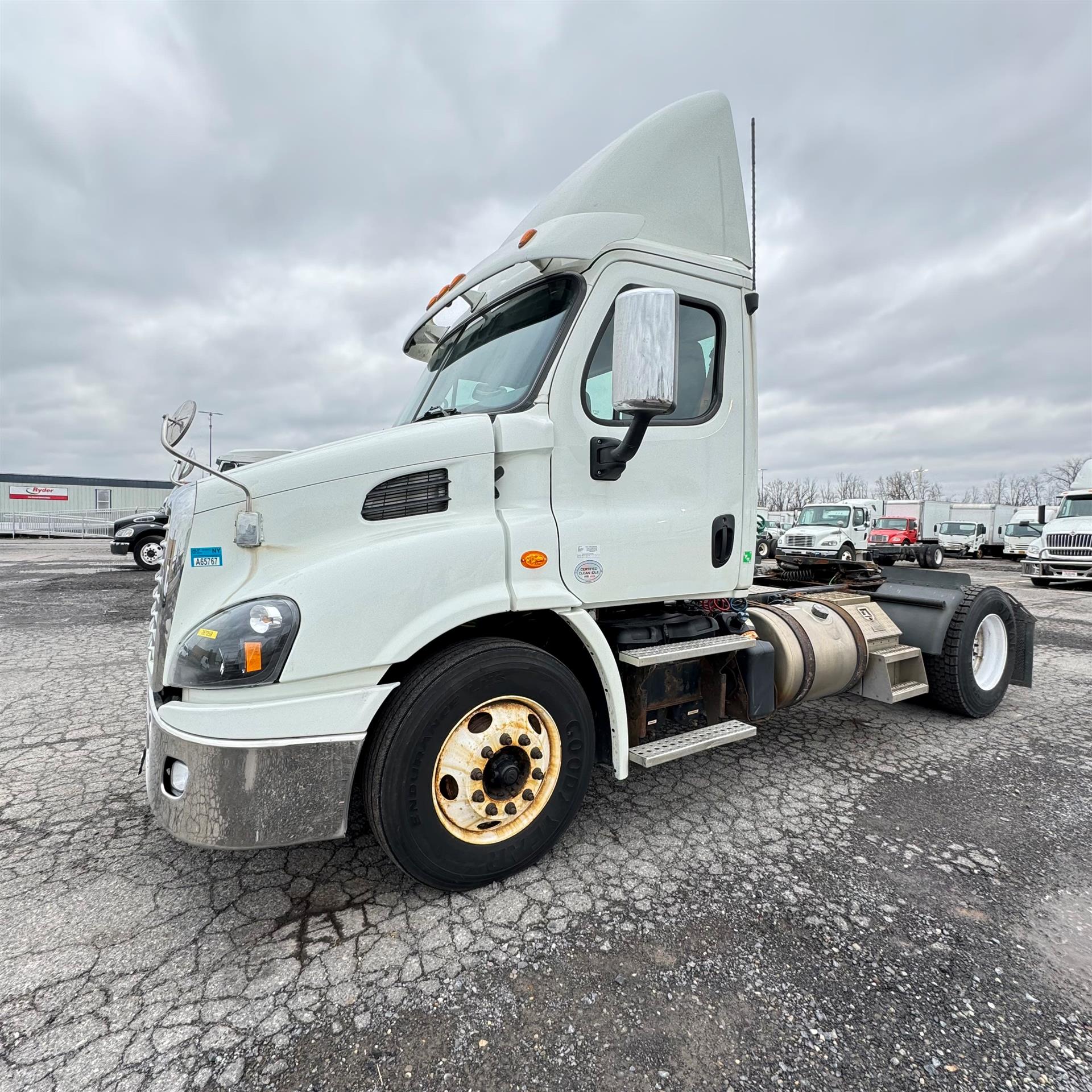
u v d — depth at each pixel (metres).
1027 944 2.21
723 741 2.95
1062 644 7.89
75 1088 1.60
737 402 3.19
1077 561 14.80
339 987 1.97
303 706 2.09
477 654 2.35
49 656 6.53
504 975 2.03
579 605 2.62
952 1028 1.84
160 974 2.01
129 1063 1.68
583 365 2.66
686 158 3.03
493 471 2.50
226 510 2.20
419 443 2.38
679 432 2.96
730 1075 1.67
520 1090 1.63
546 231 2.60
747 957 2.12
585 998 1.93
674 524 2.93
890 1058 1.73
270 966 2.06
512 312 2.97
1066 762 3.93
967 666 4.62
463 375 3.09
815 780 3.61
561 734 2.57
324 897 2.44
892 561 22.05
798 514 25.64
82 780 3.53
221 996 1.92
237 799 2.03
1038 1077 1.67
